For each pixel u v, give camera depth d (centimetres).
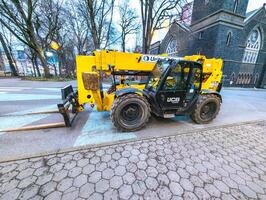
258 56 2019
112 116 294
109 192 159
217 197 159
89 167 198
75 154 226
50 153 224
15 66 2317
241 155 247
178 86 335
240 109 582
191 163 216
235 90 1478
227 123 397
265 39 1977
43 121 353
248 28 1836
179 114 357
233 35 1748
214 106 379
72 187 164
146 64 382
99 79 341
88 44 2277
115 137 285
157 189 165
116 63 356
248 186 178
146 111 310
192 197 158
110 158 219
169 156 231
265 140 308
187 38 2144
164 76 314
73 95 364
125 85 427
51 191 158
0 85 977
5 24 1238
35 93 708
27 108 456
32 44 1392
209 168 207
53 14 1608
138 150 243
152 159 221
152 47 3152
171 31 2383
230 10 1650
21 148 237
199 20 1934
